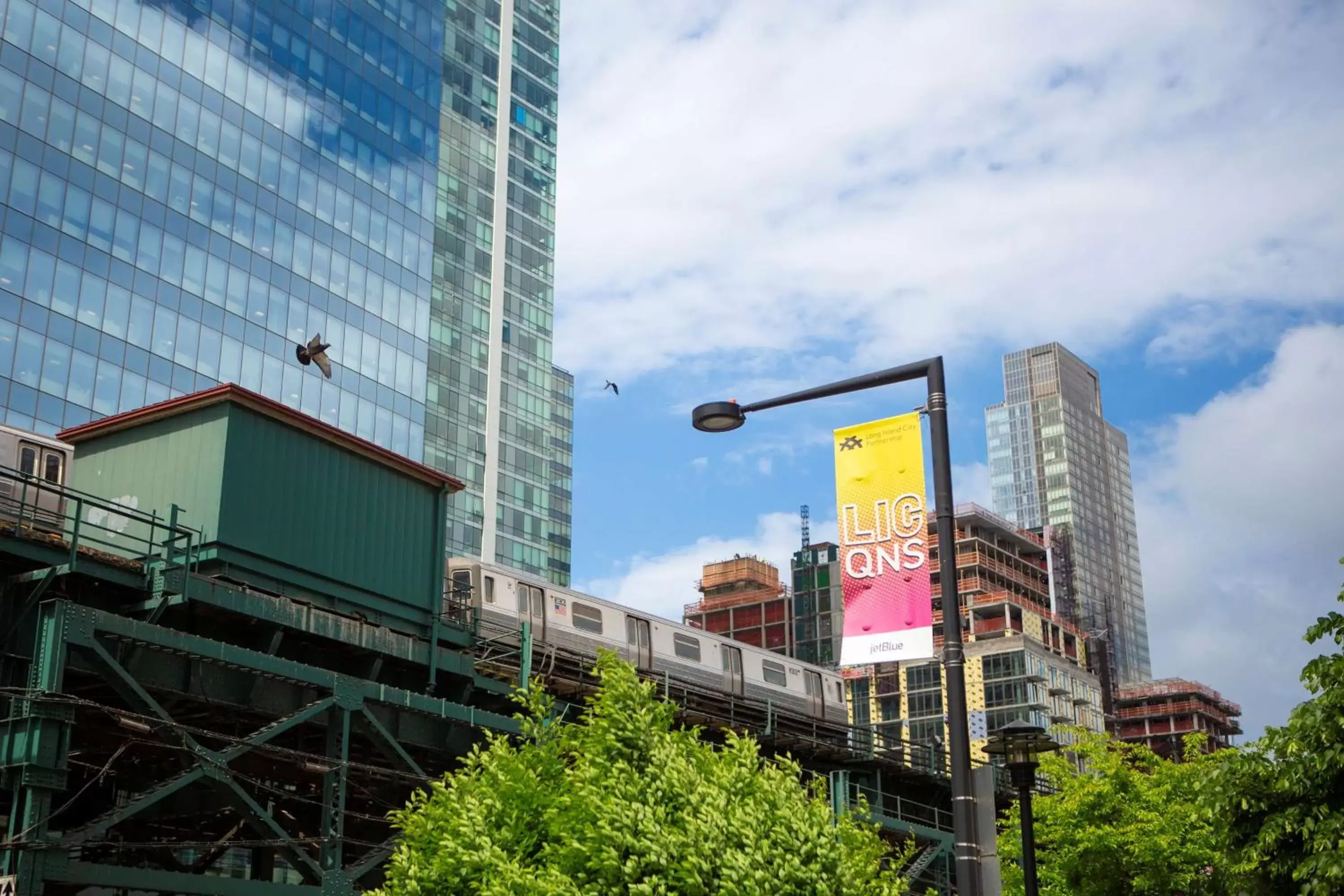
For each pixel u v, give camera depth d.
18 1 84.81
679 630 55.53
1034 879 23.70
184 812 34.59
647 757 19.06
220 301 95.38
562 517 145.62
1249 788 24.89
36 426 80.25
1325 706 23.91
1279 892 24.89
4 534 27.12
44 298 82.56
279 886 28.72
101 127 89.00
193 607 30.25
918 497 16.89
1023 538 170.12
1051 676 149.25
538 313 147.00
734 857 16.77
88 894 33.97
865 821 26.67
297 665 30.45
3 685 27.14
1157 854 41.41
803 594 157.38
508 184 145.38
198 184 95.81
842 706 64.25
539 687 21.70
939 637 151.38
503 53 143.62
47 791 25.28
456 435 128.00
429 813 20.34
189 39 97.75
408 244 116.69
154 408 32.94
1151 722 190.88
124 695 27.45
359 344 108.19
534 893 16.94
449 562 46.38
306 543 33.16
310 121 108.31
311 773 34.91
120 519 32.97
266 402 32.53
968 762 15.62
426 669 36.25
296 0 109.50
